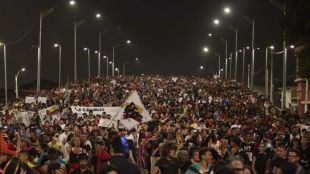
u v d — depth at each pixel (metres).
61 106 41.94
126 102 20.78
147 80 88.25
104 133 22.31
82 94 58.22
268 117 32.94
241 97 56.06
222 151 16.78
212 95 59.53
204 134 22.48
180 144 19.77
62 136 21.48
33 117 32.88
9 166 12.07
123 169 10.02
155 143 20.72
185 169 13.02
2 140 12.98
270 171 14.60
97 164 14.73
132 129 21.86
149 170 21.11
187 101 50.22
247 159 16.34
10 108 48.44
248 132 21.91
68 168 14.69
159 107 41.88
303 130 23.56
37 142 18.20
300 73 22.06
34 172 13.22
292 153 13.35
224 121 31.25
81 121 28.88
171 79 90.38
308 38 21.55
